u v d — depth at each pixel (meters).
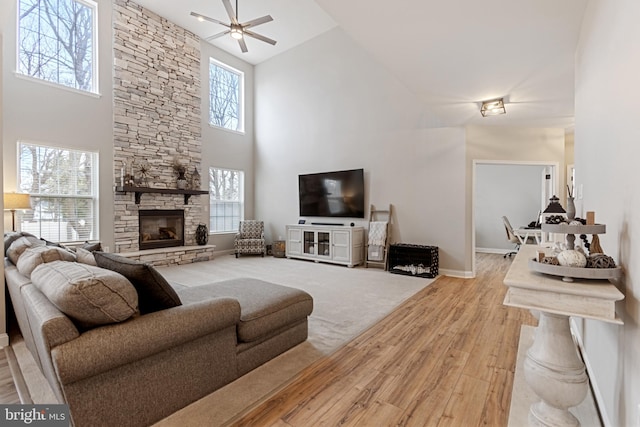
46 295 1.47
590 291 1.19
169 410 1.66
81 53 5.16
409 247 5.22
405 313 3.31
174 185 6.34
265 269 5.62
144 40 5.86
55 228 4.88
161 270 5.50
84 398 1.36
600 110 1.75
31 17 4.66
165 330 1.57
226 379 1.95
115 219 5.47
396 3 2.00
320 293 4.07
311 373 2.11
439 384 1.98
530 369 1.49
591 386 1.90
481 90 3.53
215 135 7.18
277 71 7.55
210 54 7.08
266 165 7.81
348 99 6.34
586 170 2.23
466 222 5.09
